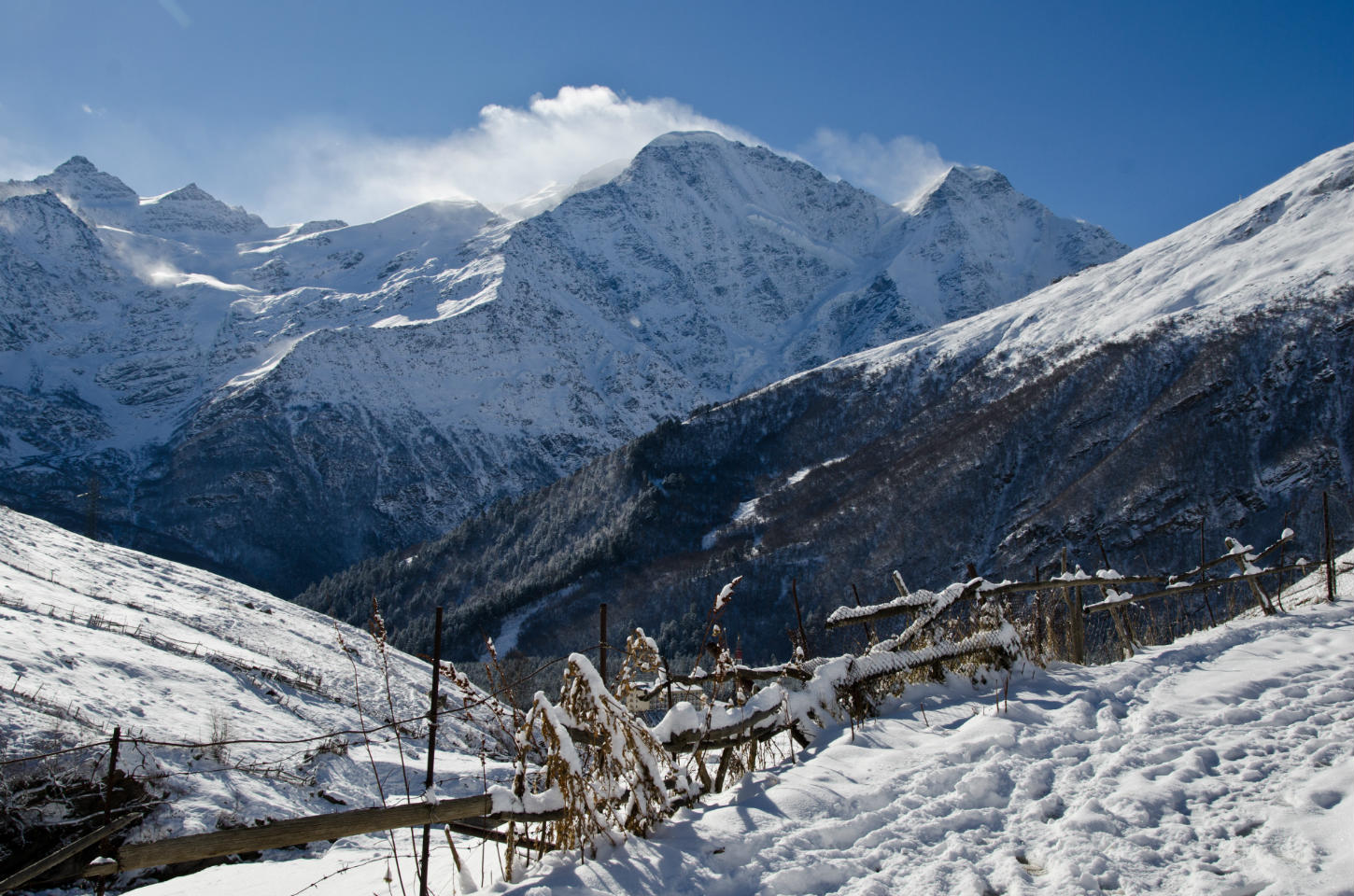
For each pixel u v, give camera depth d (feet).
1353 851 12.83
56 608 86.63
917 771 17.92
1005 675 25.44
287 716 75.61
